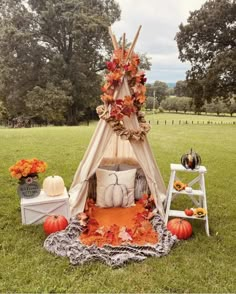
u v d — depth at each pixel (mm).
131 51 4539
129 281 3270
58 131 14672
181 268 3521
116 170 5469
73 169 7535
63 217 4344
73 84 27359
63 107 25359
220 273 3451
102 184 4934
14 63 25531
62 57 25906
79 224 4207
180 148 10977
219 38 23547
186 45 24672
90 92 28484
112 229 4199
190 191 4508
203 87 23141
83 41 26078
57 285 3178
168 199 4555
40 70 26172
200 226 4609
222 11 22141
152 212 4633
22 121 27156
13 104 26891
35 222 4520
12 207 5094
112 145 5512
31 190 4535
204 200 4508
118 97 4555
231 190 6352
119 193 4879
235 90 23750
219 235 4344
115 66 4551
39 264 3516
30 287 3137
